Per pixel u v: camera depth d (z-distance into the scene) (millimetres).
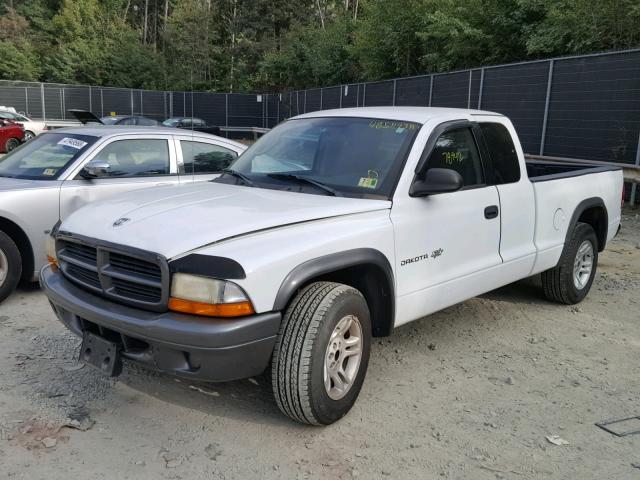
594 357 4742
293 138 4656
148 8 75375
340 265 3441
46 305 5578
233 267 3039
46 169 6109
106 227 3494
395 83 20547
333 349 3426
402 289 3934
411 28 24859
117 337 3398
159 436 3418
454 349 4812
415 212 3998
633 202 12445
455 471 3156
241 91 51656
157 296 3197
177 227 3309
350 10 52812
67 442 3320
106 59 54375
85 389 3943
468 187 4531
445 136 4379
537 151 14008
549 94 13492
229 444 3354
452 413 3771
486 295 6266
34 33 59688
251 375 3223
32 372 4164
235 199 3828
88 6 57969
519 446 3416
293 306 3322
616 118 12078
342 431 3516
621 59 11875
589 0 14727
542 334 5207
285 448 3322
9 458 3141
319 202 3758
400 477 3088
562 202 5531
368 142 4285
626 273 7430
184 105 40500
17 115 26688
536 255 5223
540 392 4102
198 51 55250
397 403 3879
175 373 3158
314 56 37844
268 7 54094
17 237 5691
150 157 6668
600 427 3654
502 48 20266
